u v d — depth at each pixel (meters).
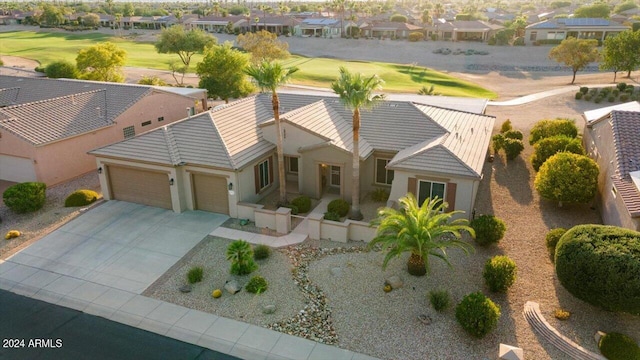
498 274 16.86
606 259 14.62
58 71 56.38
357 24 123.81
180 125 26.03
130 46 103.00
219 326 15.89
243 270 18.72
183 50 73.00
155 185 24.86
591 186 23.00
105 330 15.79
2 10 187.62
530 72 76.06
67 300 17.42
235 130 26.25
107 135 33.09
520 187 26.83
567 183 23.17
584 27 94.50
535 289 17.53
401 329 15.52
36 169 28.34
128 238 21.95
